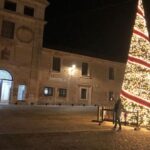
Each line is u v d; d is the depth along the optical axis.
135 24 16.88
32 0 31.69
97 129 13.66
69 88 35.06
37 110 23.36
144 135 12.76
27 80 31.45
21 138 9.84
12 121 14.45
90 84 37.09
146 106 16.11
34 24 32.16
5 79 30.17
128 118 16.44
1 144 8.60
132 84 16.48
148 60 16.42
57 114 20.61
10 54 30.42
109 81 39.06
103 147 9.22
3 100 30.05
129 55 16.86
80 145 9.27
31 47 31.89
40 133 11.19
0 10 29.52
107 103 38.59
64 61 34.81
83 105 35.94
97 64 38.00
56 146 8.85
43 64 32.97
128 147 9.49
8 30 30.33
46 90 33.12
